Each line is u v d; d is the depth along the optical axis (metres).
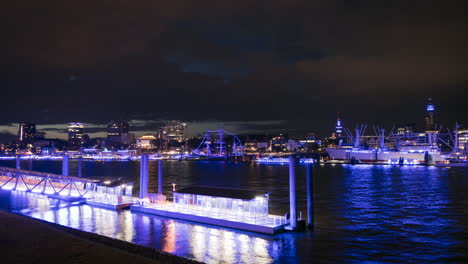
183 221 62.66
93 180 88.50
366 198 98.31
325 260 43.69
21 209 76.56
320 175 192.88
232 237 52.41
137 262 27.45
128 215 69.12
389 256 45.38
